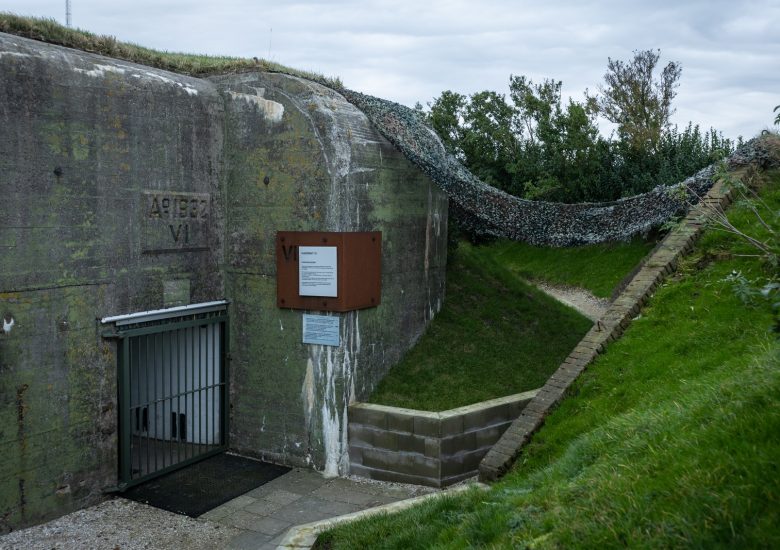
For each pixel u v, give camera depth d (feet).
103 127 27.43
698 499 12.50
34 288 25.17
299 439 31.91
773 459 12.51
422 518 19.77
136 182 28.89
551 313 42.34
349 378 31.30
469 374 34.24
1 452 24.30
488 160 74.02
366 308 32.24
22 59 24.62
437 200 37.47
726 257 25.93
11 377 24.54
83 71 26.68
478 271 44.50
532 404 24.03
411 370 34.17
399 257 34.58
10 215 24.31
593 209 29.50
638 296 26.12
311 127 30.66
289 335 31.89
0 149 23.89
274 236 32.01
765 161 29.58
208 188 32.37
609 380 23.30
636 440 16.60
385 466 30.32
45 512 25.82
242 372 33.27
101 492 27.86
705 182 29.09
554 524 14.56
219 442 33.76
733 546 11.28
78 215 26.63
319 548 20.25
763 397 14.66
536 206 30.55
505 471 22.30
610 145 72.79
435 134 36.29
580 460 18.21
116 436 28.45
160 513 26.94
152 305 29.73
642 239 68.03
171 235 30.55
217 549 24.04
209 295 32.60
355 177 31.35
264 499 28.37
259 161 32.14
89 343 27.20
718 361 20.88
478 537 16.30
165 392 34.55
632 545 12.40
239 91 32.48
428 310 37.32
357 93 33.99
